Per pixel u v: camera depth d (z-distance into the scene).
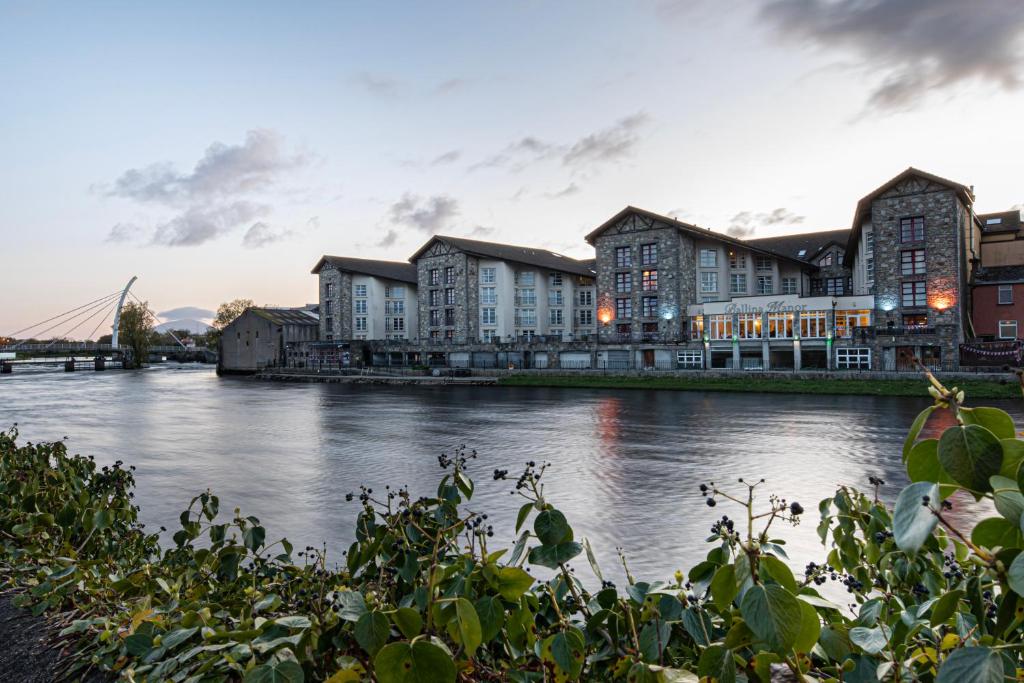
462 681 2.24
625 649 2.31
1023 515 1.45
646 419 30.02
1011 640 1.84
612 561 9.77
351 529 11.68
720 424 27.56
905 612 2.13
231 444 23.44
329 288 89.56
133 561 5.46
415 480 16.41
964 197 47.66
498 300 74.69
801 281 72.94
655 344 60.88
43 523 6.14
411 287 91.12
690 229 61.12
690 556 9.94
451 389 56.41
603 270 67.00
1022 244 56.09
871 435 23.56
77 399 48.91
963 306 48.62
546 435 24.88
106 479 7.11
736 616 2.18
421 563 3.11
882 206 50.09
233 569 4.11
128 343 123.44
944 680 1.40
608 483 15.47
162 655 2.82
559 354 67.88
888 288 49.75
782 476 16.12
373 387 61.38
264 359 93.31
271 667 2.12
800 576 8.77
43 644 3.85
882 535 2.94
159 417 34.31
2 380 80.25
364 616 2.08
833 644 2.07
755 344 54.88
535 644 2.36
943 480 1.77
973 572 2.49
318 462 19.23
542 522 2.60
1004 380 39.31
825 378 46.41
